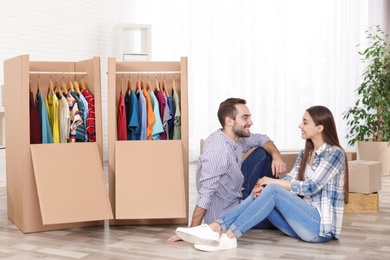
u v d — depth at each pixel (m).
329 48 8.55
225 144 3.61
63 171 3.90
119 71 4.31
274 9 8.48
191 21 8.38
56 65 4.45
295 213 3.38
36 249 3.48
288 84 8.55
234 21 8.44
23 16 6.95
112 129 4.10
